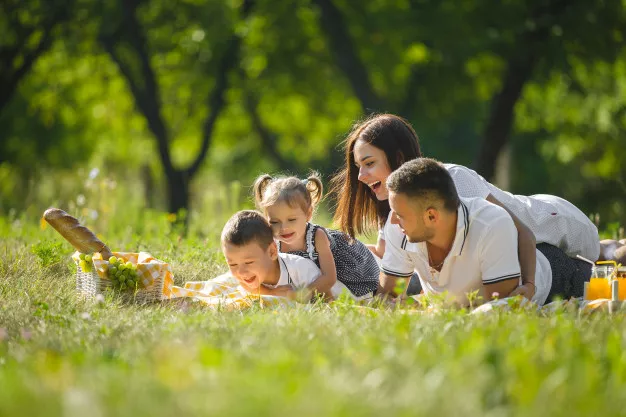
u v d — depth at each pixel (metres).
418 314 5.33
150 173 35.16
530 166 37.94
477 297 6.06
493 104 22.94
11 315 5.80
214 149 40.84
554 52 21.19
